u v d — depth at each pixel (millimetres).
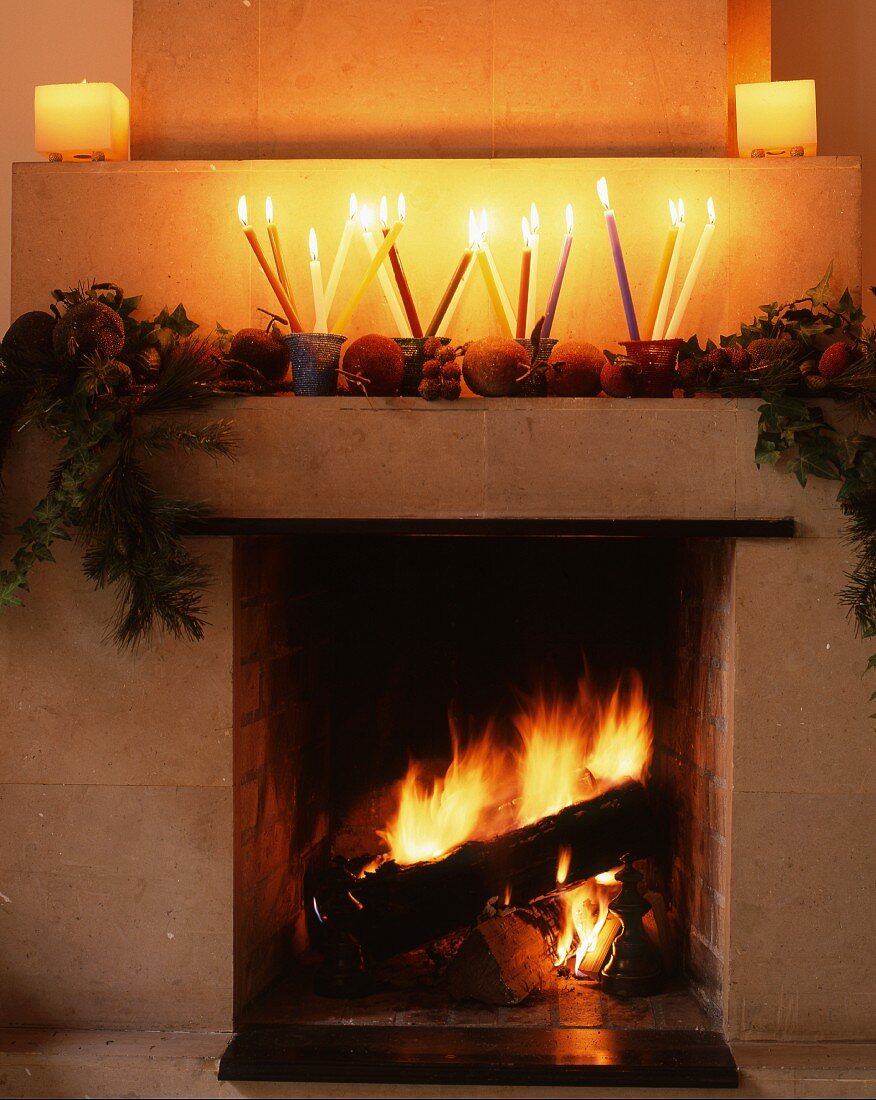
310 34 2066
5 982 1872
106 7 2355
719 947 1869
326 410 1821
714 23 2033
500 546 2330
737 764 1816
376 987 2008
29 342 1827
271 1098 1742
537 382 1854
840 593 1802
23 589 1858
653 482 1809
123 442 1769
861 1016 1811
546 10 2047
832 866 1812
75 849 1863
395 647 2340
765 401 1769
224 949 1843
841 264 1976
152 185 2018
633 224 1991
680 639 2156
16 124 2352
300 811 2188
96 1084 1760
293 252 2021
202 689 1843
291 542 2143
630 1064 1716
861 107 2289
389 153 2059
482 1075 1701
